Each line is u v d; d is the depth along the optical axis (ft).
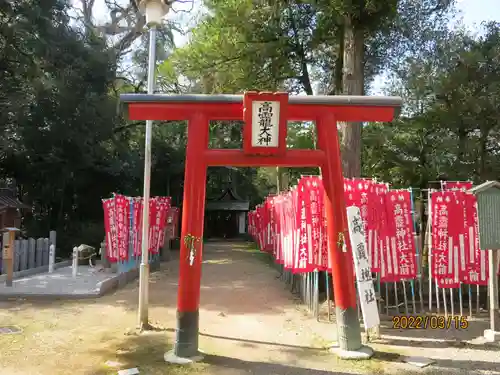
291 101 20.79
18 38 48.67
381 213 27.48
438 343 22.24
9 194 55.52
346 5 33.50
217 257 69.26
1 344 21.33
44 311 28.32
